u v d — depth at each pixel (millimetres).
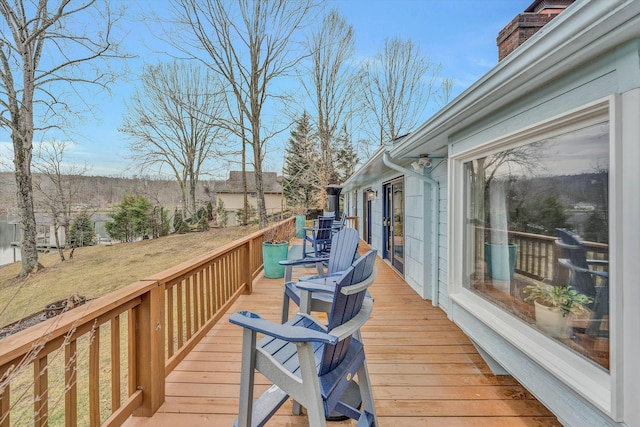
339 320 1439
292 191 22391
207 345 2822
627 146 1234
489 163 2404
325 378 1434
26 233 8328
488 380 2273
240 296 4340
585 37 1209
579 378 1511
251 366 1479
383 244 7340
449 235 2893
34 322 4484
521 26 2678
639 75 1180
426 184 4152
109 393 2479
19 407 2283
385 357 2609
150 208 16516
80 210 12312
